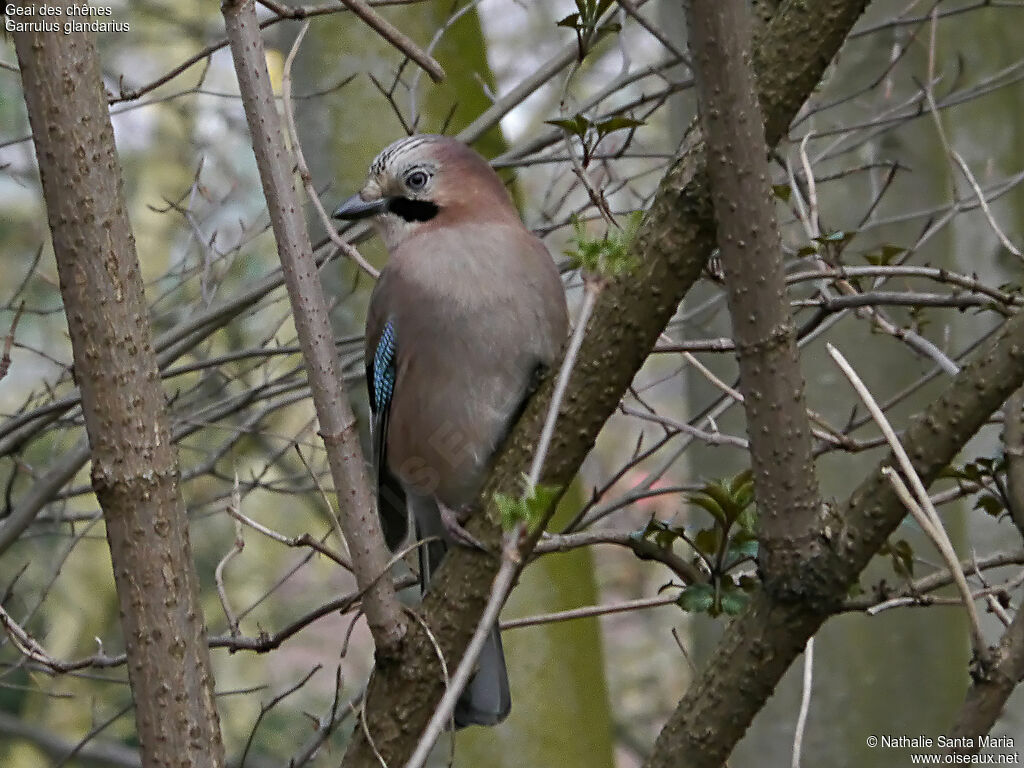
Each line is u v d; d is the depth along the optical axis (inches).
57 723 505.7
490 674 222.1
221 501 451.2
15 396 482.6
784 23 174.7
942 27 439.2
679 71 371.6
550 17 540.1
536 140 322.7
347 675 542.6
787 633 169.9
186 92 295.3
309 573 551.5
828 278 226.5
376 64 358.3
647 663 606.2
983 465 198.4
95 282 154.3
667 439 260.8
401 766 189.0
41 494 314.0
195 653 155.9
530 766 337.4
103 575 505.4
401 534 288.4
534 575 345.1
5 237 501.4
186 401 422.0
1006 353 159.6
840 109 378.0
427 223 268.8
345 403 182.2
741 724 173.6
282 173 179.9
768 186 160.7
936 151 380.2
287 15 195.0
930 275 213.5
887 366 362.3
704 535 205.5
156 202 486.9
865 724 366.6
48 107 153.6
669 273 178.7
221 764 155.8
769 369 163.8
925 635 369.4
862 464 359.6
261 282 313.1
